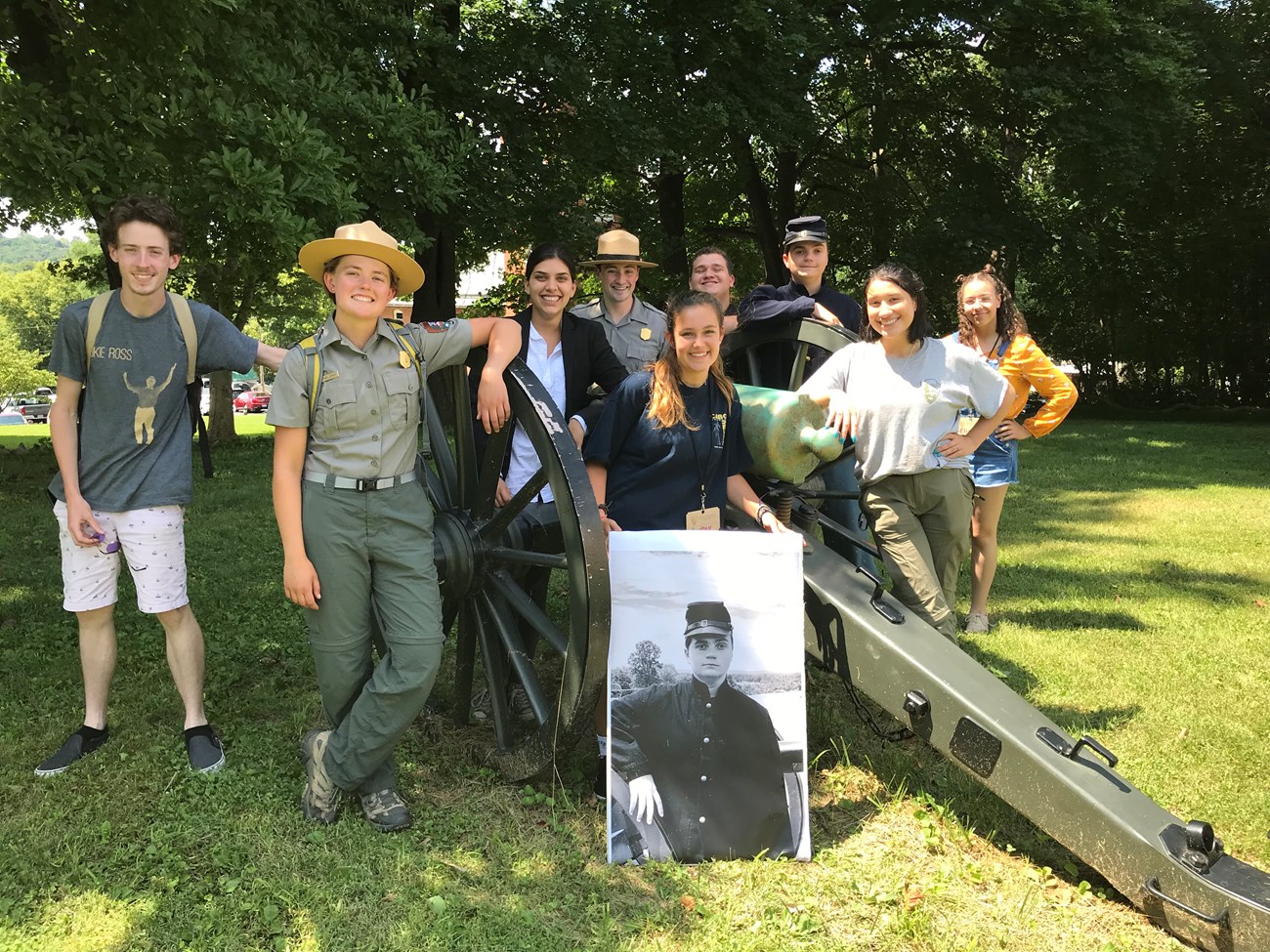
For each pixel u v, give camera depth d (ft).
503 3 39.11
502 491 10.45
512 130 37.60
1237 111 63.31
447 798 9.57
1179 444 45.47
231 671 12.94
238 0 19.93
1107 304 77.71
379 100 25.94
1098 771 8.09
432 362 8.87
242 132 19.98
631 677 8.73
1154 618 16.17
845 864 8.50
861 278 70.13
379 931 7.41
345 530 8.36
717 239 67.00
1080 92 49.44
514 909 7.70
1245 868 7.36
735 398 9.95
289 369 8.16
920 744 11.01
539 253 11.10
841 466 13.32
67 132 19.02
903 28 51.75
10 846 8.35
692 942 7.35
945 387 10.31
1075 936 7.57
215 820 8.86
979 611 15.46
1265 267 70.90
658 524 9.60
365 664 8.87
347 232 8.10
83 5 20.18
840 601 9.54
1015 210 57.77
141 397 9.64
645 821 8.51
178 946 7.17
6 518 25.62
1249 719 11.83
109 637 10.46
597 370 11.75
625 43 38.86
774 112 42.78
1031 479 32.99
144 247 9.32
